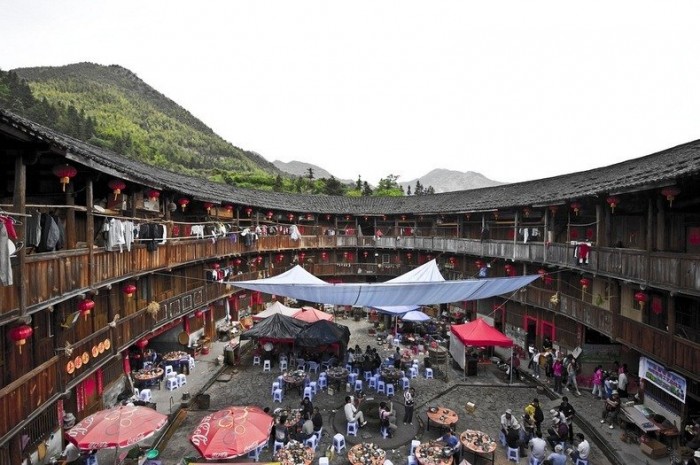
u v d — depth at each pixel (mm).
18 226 9008
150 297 19125
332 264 39281
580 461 13664
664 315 16047
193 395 18562
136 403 15742
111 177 13633
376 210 40625
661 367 14977
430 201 40344
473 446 13625
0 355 10422
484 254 27078
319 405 18297
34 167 12234
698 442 13195
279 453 13195
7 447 10461
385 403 16641
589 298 20500
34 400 10219
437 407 16828
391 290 12977
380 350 25500
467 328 21578
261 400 18531
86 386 14805
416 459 13203
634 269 14875
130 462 13242
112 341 14617
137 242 15602
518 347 24531
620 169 22484
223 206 26969
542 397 19297
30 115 63969
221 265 27172
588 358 20219
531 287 23703
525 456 14453
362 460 12789
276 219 35500
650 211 14219
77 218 14375
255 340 26578
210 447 11297
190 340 24000
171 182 21516
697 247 14352
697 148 16922
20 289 8859
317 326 22062
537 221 25016
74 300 13375
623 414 15586
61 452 13008
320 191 74438
